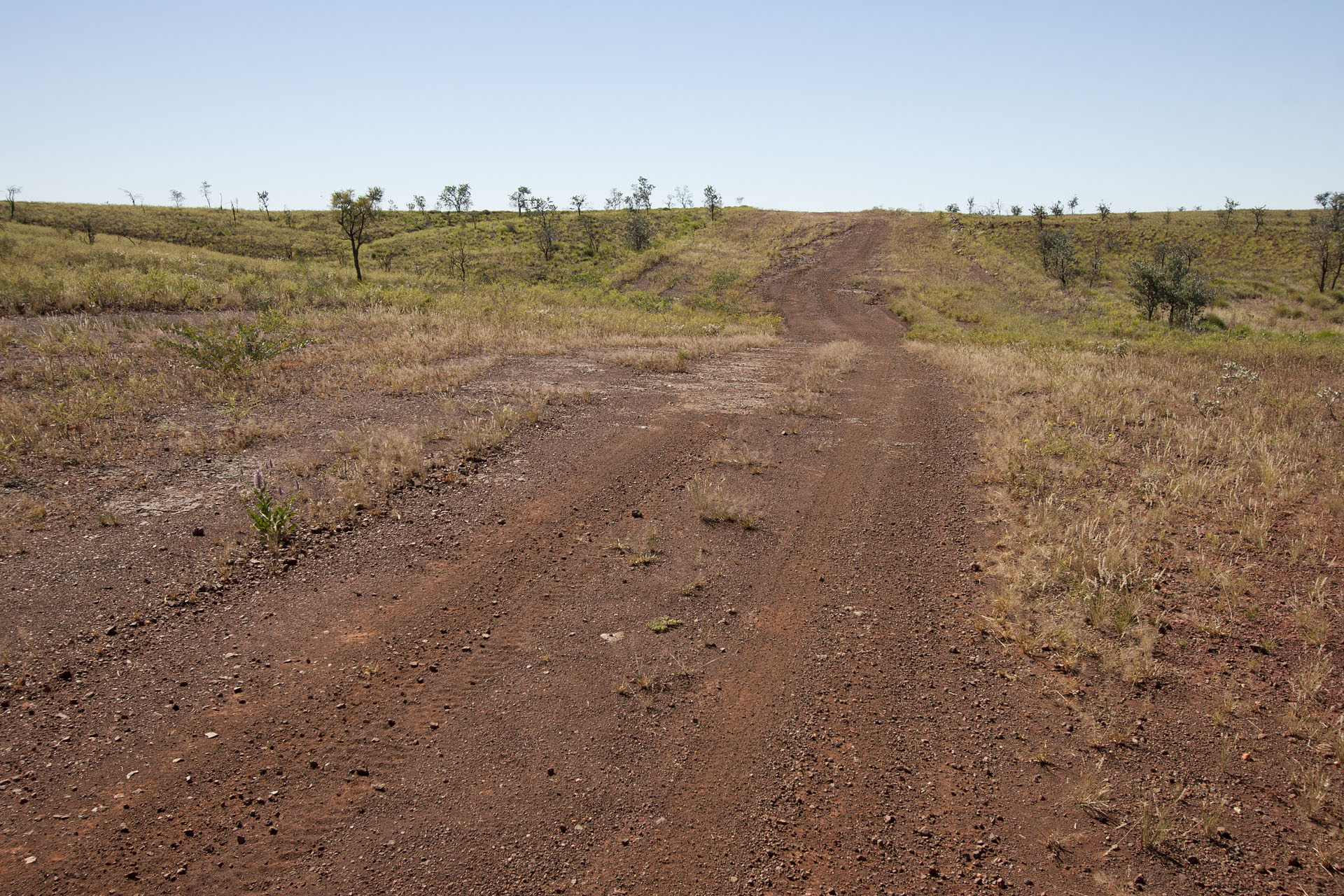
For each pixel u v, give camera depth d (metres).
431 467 7.37
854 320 28.34
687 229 52.81
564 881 3.08
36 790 3.33
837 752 3.89
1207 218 61.16
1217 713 4.11
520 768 3.69
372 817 3.35
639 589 5.42
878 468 8.13
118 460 6.84
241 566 5.27
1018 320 26.83
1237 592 5.21
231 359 10.25
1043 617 5.05
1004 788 3.67
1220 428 9.09
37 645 4.25
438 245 48.09
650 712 4.14
